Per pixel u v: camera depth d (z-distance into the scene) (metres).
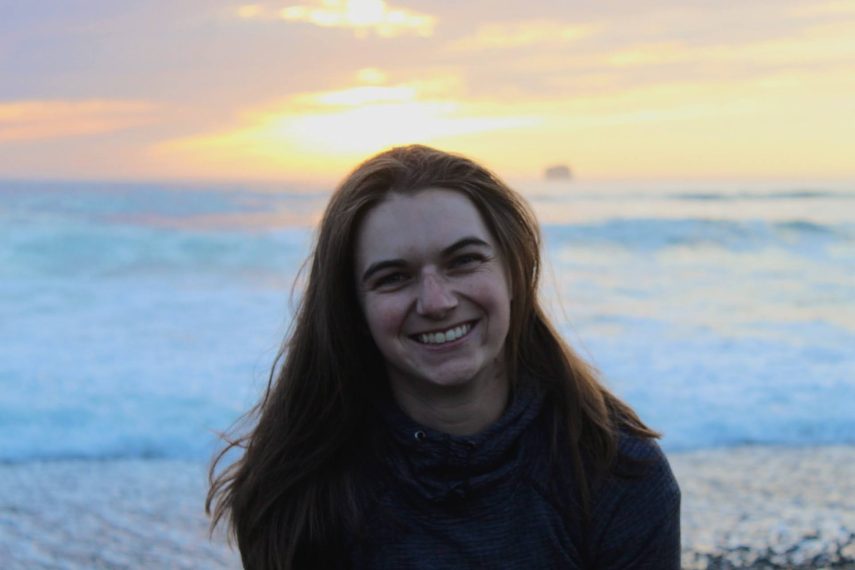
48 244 25.86
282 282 20.91
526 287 2.20
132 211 34.94
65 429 8.86
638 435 2.27
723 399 9.58
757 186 49.66
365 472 2.21
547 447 2.16
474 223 2.07
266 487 2.28
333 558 2.25
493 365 2.15
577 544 2.14
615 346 12.49
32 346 12.85
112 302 17.28
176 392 10.22
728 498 6.57
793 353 11.88
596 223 27.34
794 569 5.05
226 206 37.50
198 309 16.28
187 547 5.86
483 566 2.08
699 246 25.05
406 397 2.19
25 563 5.61
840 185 50.00
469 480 2.09
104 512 6.60
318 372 2.24
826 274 20.19
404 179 2.09
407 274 2.06
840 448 7.99
